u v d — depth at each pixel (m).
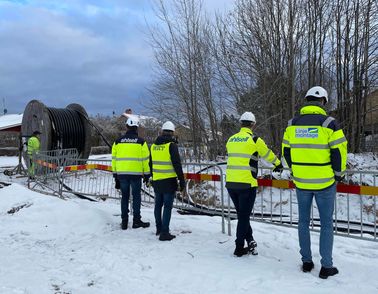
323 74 18.06
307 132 5.16
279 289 4.90
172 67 18.97
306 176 5.20
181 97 18.89
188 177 8.42
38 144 15.43
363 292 4.73
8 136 39.06
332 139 5.02
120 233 7.85
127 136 8.10
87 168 11.80
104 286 5.23
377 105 20.44
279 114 16.41
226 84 18.08
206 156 18.50
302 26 16.91
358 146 19.12
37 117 17.59
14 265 6.24
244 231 6.14
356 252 6.43
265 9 17.05
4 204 11.05
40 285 5.30
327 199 5.15
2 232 8.57
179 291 4.99
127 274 5.62
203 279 5.33
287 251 6.44
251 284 5.10
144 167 8.00
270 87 17.00
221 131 18.52
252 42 17.39
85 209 9.47
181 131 19.17
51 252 6.95
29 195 11.45
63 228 8.70
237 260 6.00
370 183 12.06
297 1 16.75
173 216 9.04
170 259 6.13
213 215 9.52
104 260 6.23
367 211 11.15
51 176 13.39
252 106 17.12
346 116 19.03
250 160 6.04
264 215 9.88
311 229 7.12
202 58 18.47
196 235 7.44
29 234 8.34
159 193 7.26
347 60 18.67
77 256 6.57
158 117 19.81
